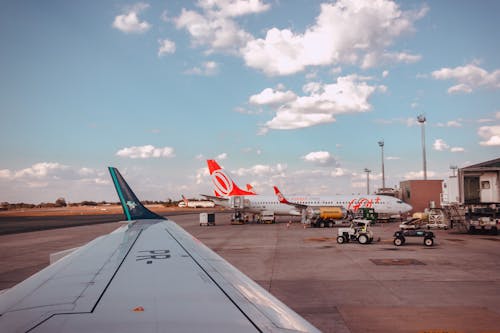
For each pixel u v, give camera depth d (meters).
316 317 11.23
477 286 15.00
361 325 10.48
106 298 3.50
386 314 11.45
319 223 49.31
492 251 25.11
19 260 23.27
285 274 17.72
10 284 16.38
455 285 15.18
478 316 11.18
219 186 60.38
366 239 29.53
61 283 4.16
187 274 4.77
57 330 2.54
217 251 25.70
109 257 6.02
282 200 56.88
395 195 73.12
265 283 15.88
